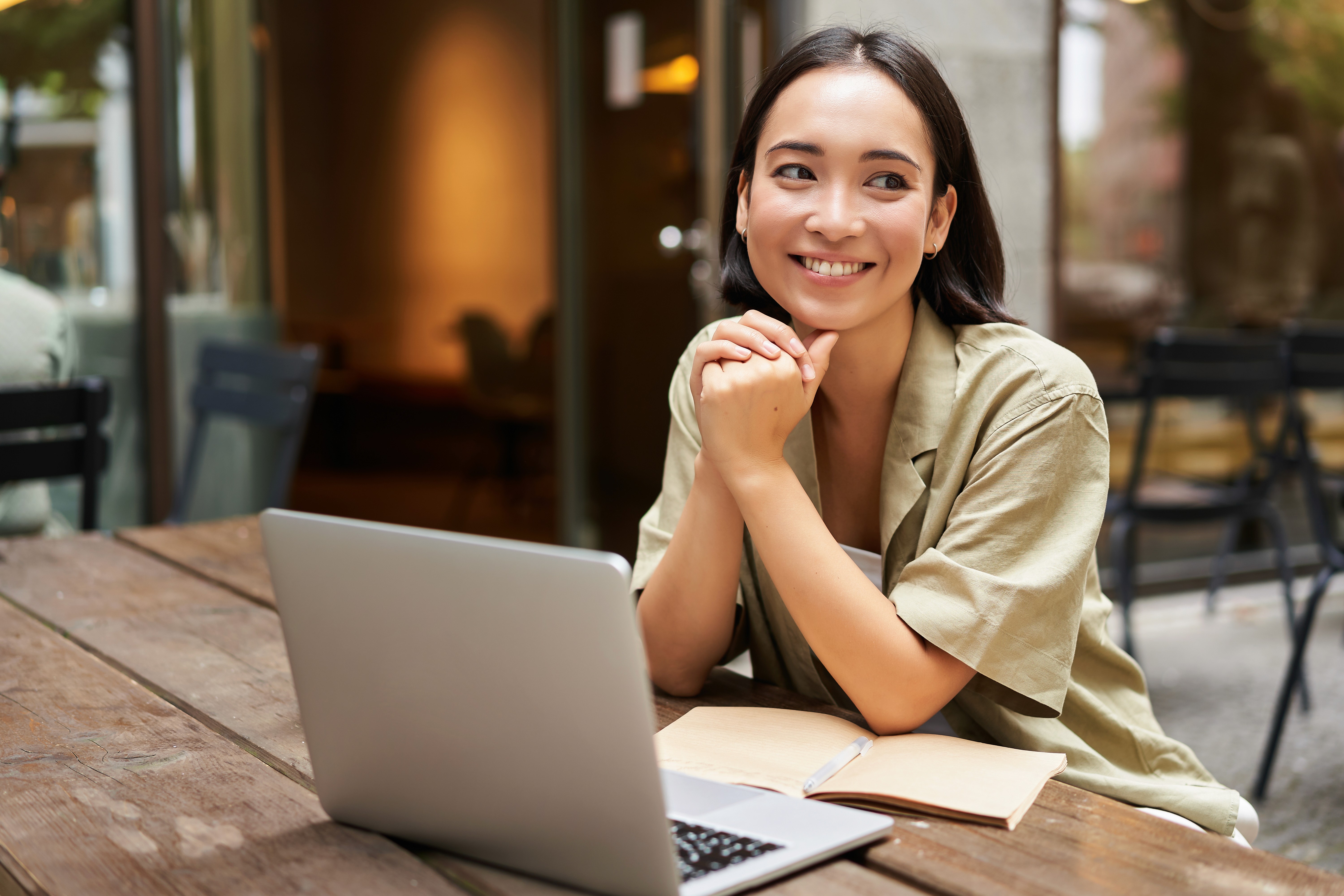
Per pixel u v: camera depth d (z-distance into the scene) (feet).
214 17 11.92
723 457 3.18
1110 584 13.02
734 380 3.15
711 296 12.38
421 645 2.32
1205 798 3.28
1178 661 11.25
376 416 26.35
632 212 13.05
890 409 3.62
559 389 13.47
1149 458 13.07
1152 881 2.32
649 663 3.65
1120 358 12.93
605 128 13.21
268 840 2.56
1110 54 12.62
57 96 11.12
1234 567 13.70
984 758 2.90
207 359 9.36
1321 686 10.46
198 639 4.27
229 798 2.80
